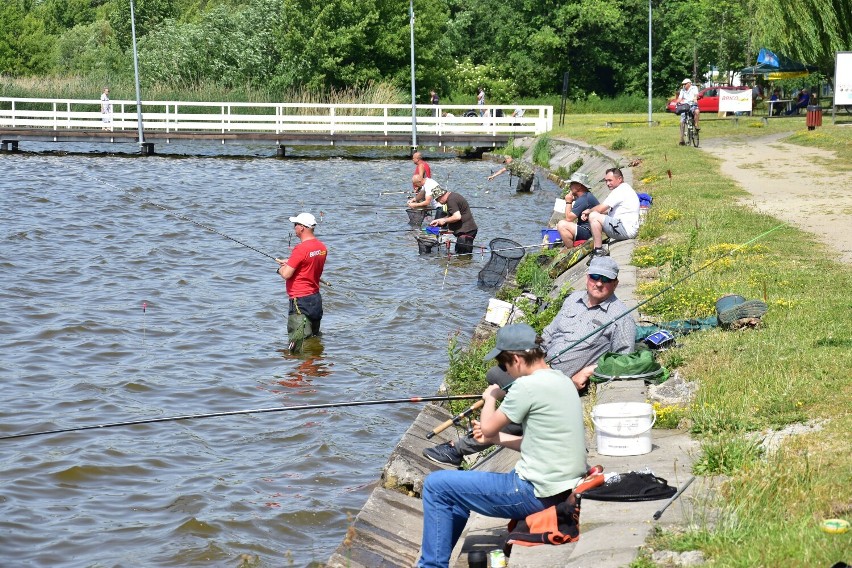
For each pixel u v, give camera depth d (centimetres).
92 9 9875
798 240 1531
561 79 7406
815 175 2402
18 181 3166
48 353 1298
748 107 4375
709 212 1794
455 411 1037
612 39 7212
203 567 734
